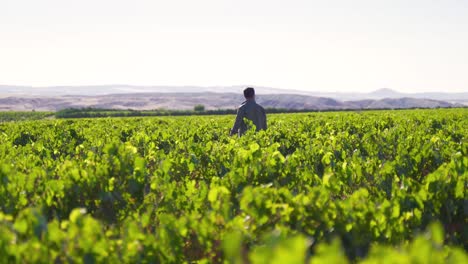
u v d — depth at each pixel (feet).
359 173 25.39
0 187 19.88
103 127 62.90
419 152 29.14
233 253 12.98
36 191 20.92
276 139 41.96
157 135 42.98
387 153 34.94
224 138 43.21
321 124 61.82
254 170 23.17
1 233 13.20
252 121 43.32
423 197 19.04
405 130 48.21
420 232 18.19
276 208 16.90
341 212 16.85
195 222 16.16
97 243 13.66
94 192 21.21
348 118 74.13
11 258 13.14
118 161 22.31
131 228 15.14
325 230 16.65
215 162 29.35
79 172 21.39
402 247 16.29
